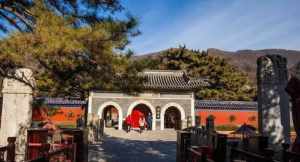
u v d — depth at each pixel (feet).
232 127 94.63
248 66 372.58
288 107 32.68
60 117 98.12
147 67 33.37
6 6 28.04
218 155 21.75
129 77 33.60
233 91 134.72
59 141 34.24
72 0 29.12
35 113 72.28
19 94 32.65
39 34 25.49
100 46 28.35
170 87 101.55
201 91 126.82
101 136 76.79
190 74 132.77
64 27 26.43
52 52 26.04
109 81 33.65
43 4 27.07
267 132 32.14
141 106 111.96
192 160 21.47
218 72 134.92
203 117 103.14
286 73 33.19
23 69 32.30
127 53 31.53
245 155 15.57
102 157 44.73
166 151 53.26
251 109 103.19
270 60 33.06
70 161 29.68
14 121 32.27
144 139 79.05
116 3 30.17
